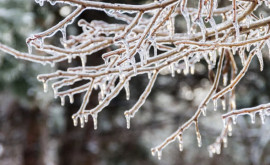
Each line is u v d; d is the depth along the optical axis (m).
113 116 7.15
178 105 7.75
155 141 8.88
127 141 7.36
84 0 1.80
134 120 7.56
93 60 6.27
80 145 6.95
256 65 5.86
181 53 2.24
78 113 2.37
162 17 2.08
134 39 2.08
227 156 7.43
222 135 2.69
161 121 7.31
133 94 7.05
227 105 7.06
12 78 5.31
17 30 4.90
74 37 2.51
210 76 2.55
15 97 5.64
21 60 5.17
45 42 5.52
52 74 2.32
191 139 8.09
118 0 5.09
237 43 2.00
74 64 6.27
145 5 1.85
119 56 2.21
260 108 2.16
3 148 7.27
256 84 6.32
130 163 7.41
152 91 7.13
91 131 6.96
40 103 5.81
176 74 6.68
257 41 1.99
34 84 5.47
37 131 6.81
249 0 1.98
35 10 5.29
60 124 7.62
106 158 7.20
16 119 6.87
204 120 8.07
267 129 6.19
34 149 6.77
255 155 6.22
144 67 2.23
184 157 9.04
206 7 2.01
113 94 2.28
